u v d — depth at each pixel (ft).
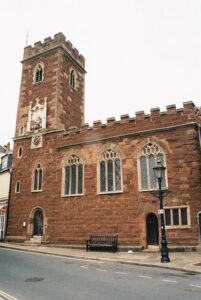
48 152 94.89
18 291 31.58
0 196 110.11
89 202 81.61
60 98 101.45
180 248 65.46
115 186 79.00
